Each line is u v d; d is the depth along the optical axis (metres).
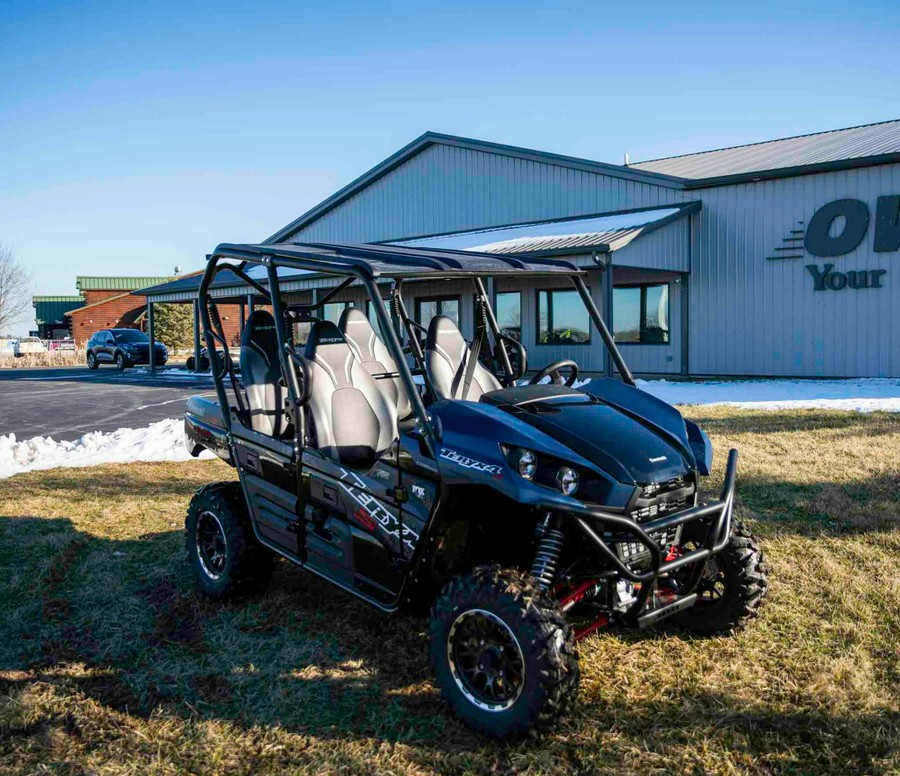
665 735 3.10
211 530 4.64
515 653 3.01
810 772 2.85
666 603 3.44
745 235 17.31
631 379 4.25
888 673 3.55
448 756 2.99
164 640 4.09
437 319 4.64
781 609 4.21
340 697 3.47
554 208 20.66
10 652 3.99
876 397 12.60
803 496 6.39
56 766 3.00
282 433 4.62
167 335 49.12
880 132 19.16
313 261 3.69
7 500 7.00
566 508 2.96
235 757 3.05
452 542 3.58
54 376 25.88
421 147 23.56
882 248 15.55
